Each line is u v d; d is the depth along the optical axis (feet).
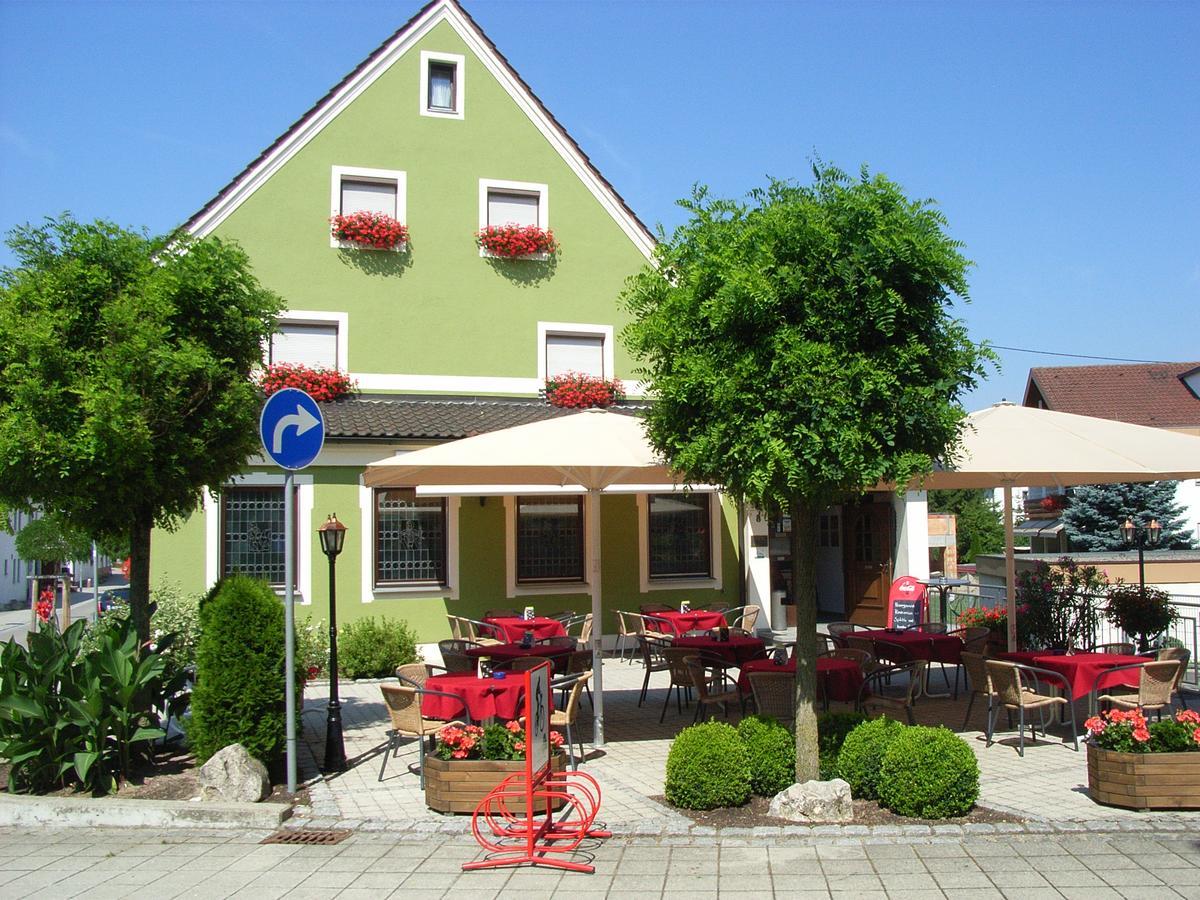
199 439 29.73
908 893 18.97
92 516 29.99
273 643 28.22
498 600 55.98
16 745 26.16
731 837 22.67
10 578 143.43
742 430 22.52
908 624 55.77
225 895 19.86
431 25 62.80
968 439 32.65
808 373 21.68
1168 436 33.88
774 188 24.75
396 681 48.91
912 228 22.71
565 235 64.23
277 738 28.09
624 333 25.99
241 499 52.16
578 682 30.55
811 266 22.62
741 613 57.00
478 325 62.08
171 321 29.73
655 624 51.31
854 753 25.09
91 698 26.43
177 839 23.71
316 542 52.70
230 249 31.94
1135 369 121.29
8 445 26.61
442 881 20.52
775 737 25.94
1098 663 32.35
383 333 60.29
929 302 23.07
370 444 52.95
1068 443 32.37
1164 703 31.12
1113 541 91.91
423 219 61.67
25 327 27.61
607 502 59.26
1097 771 25.17
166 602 42.65
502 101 63.82
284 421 27.94
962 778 23.50
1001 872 20.01
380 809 26.21
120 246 30.27
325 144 60.29
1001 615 45.83
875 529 69.97
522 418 57.77
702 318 23.77
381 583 54.08
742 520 61.11
